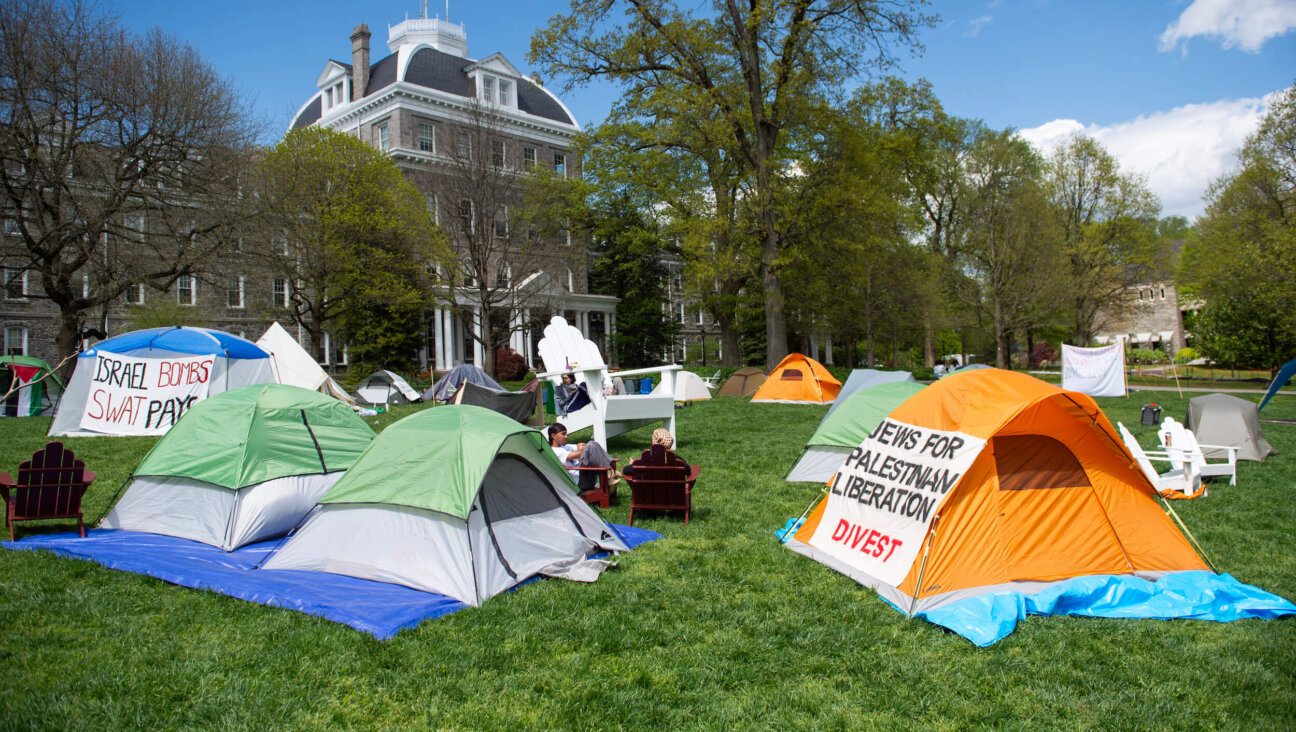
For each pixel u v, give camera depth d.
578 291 43.12
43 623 4.93
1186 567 5.93
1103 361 26.48
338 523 6.17
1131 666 4.44
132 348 14.92
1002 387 6.13
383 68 41.47
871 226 28.19
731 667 4.42
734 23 26.44
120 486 9.46
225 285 24.62
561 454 9.20
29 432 14.45
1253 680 4.25
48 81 19.45
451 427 6.29
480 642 4.71
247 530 6.89
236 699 3.92
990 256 35.94
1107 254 37.72
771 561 6.58
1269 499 9.30
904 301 36.88
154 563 6.11
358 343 33.00
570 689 4.11
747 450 13.35
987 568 5.61
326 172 28.50
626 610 5.32
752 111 27.20
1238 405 12.73
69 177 20.77
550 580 6.01
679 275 41.34
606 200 37.97
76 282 23.14
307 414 7.79
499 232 36.25
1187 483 9.60
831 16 25.45
